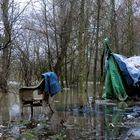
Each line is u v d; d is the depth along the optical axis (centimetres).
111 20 2658
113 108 1262
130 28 2598
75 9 2934
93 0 2567
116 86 1550
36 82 3288
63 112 1163
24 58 3219
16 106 1469
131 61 1627
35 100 1127
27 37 3294
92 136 731
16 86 2970
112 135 739
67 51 3334
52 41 3203
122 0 3002
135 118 990
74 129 820
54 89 1163
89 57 3766
